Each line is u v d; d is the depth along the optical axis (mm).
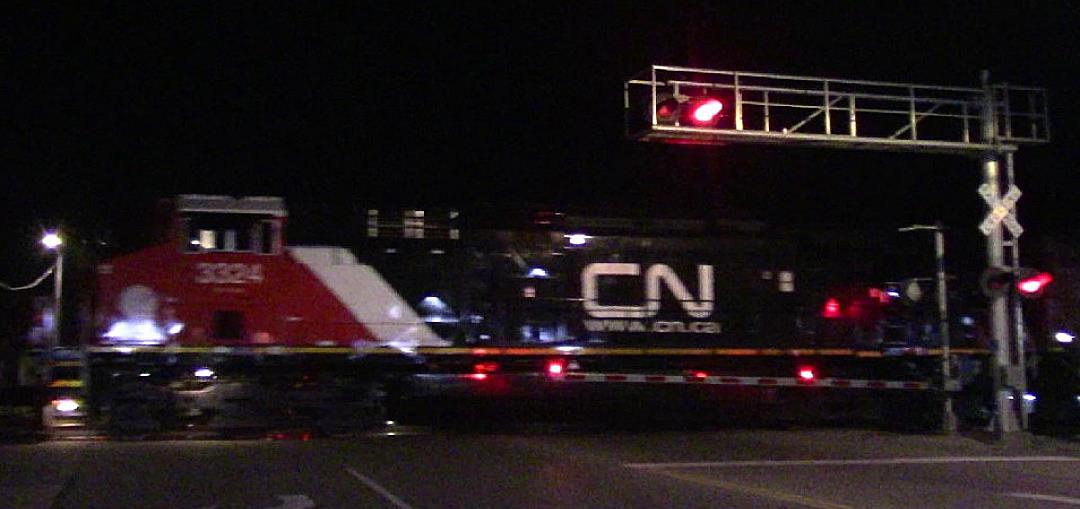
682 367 28297
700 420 28125
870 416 28953
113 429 24109
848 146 23719
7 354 39812
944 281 27562
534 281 27344
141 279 24547
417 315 26281
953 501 15062
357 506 14242
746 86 22531
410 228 26625
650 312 28172
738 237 29297
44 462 19141
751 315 28984
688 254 28750
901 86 23953
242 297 25047
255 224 25438
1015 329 26438
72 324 25875
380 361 25953
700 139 22406
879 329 29984
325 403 25266
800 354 29094
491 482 16625
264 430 24891
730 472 18281
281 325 25266
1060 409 29562
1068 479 17844
